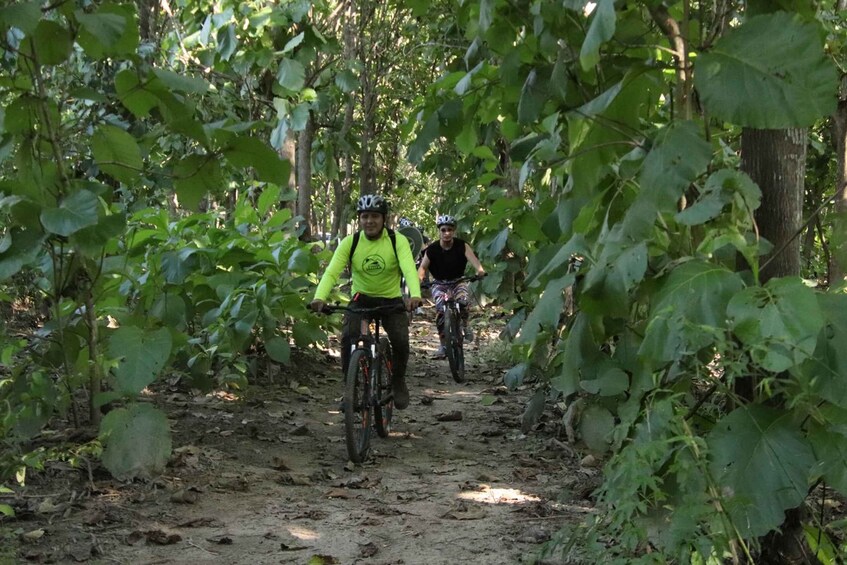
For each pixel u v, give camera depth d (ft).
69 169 16.39
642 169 9.73
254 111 36.11
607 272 10.08
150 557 13.30
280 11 29.63
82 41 15.23
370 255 21.99
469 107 14.25
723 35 10.09
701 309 8.90
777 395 9.79
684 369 9.93
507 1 12.44
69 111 24.66
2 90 16.89
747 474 8.84
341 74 34.24
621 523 9.50
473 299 35.99
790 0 10.18
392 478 18.88
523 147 15.61
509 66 12.65
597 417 13.64
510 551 13.96
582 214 11.87
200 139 15.07
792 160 10.43
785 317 8.18
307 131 38.63
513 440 22.53
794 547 10.24
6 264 15.02
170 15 34.06
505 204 20.07
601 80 11.89
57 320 17.37
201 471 18.12
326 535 14.73
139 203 31.45
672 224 10.52
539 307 11.10
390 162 64.90
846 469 8.67
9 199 14.98
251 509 15.98
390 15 49.73
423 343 43.34
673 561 9.54
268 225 30.89
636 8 11.81
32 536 13.50
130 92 15.39
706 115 10.09
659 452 8.96
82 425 19.10
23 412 16.08
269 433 22.24
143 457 15.51
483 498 17.17
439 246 34.06
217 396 25.41
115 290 20.72
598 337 11.54
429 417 25.77
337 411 25.62
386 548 14.15
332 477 18.75
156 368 15.90
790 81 9.08
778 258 10.49
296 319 29.63
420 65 49.03
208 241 27.91
